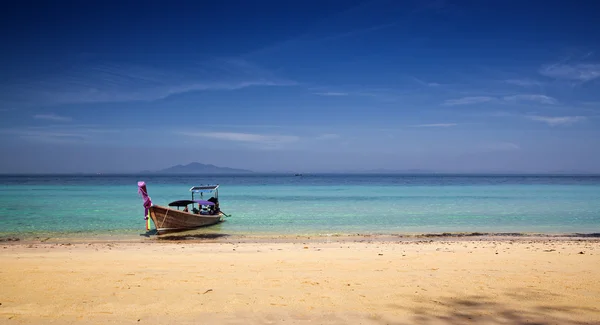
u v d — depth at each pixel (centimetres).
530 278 908
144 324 595
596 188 7319
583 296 755
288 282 863
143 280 879
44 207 3584
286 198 4869
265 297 740
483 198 4725
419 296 752
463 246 1591
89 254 1329
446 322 609
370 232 2217
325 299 729
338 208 3569
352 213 3166
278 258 1213
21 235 2102
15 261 1155
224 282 861
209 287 815
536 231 2255
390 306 689
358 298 737
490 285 841
